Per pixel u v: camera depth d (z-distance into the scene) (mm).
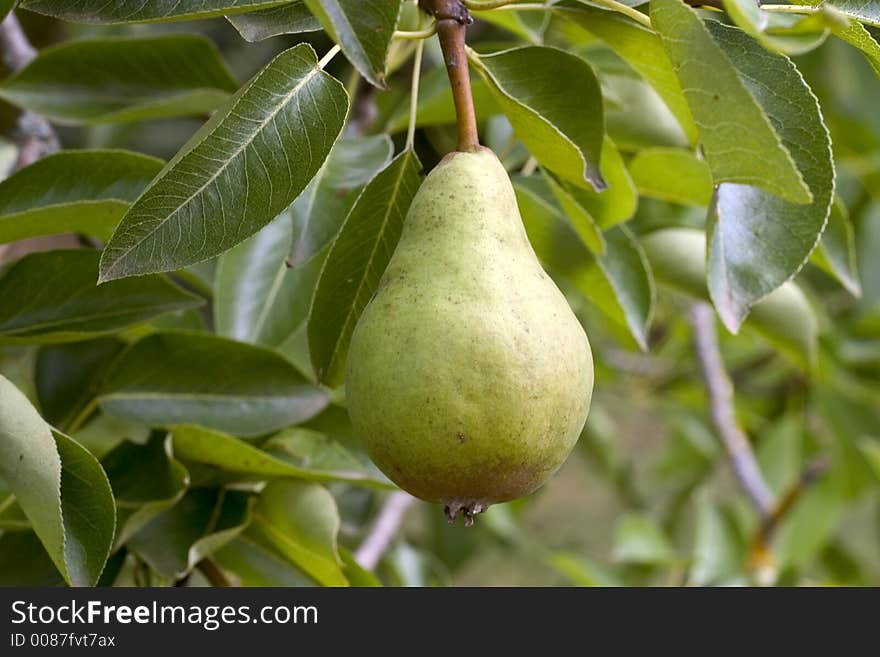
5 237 658
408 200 636
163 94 799
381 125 859
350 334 655
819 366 1108
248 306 747
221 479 707
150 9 583
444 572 1048
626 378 1319
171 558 686
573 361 575
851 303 1182
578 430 582
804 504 1179
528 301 574
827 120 1062
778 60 602
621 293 736
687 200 773
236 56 1173
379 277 647
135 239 571
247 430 704
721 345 1293
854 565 1296
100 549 611
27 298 683
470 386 563
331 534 694
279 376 712
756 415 1290
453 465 566
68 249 683
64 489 616
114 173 664
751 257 612
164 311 689
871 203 1146
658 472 1313
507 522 1180
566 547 1727
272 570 724
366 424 572
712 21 606
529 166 766
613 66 767
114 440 759
